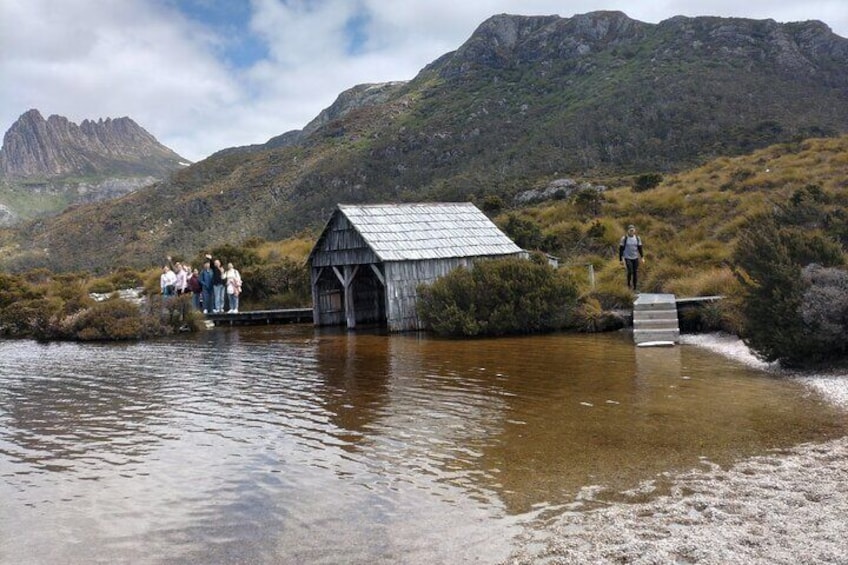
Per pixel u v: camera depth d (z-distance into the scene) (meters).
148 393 12.42
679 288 20.80
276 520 6.35
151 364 16.11
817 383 11.08
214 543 5.91
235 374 14.16
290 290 29.94
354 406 10.66
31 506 6.91
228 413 10.53
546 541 5.61
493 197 46.75
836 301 11.73
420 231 22.86
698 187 35.09
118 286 37.16
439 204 25.08
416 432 9.06
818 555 5.07
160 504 6.86
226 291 28.84
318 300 24.61
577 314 19.39
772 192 30.16
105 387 13.22
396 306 21.02
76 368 15.84
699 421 9.12
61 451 8.79
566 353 15.30
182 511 6.66
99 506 6.86
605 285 21.86
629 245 21.52
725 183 34.50
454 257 22.25
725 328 17.08
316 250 24.17
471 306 19.12
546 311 19.19
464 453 8.10
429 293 20.52
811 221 20.36
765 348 12.55
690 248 25.56
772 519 5.79
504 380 12.34
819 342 11.80
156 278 35.59
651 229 30.16
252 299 29.92
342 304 25.52
